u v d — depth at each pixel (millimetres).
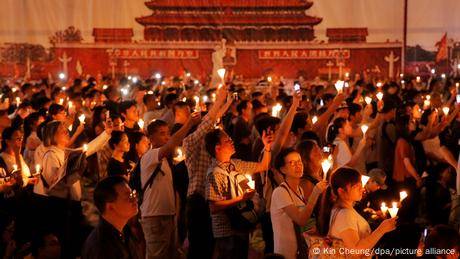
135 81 17141
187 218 6609
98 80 19891
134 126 9023
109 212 4410
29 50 22234
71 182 7180
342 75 22016
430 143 10039
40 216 7246
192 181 6559
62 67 22344
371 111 10156
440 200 8141
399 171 9203
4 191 6852
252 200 6094
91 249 4359
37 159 7500
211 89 13984
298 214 5305
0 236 7066
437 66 21672
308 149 5891
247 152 8211
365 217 6223
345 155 7648
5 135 7387
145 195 6676
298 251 5480
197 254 6547
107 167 7441
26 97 13836
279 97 11867
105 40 22266
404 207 8109
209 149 5992
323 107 9875
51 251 6930
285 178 5605
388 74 21844
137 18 22234
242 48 22281
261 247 8203
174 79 16594
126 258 4395
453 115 9844
